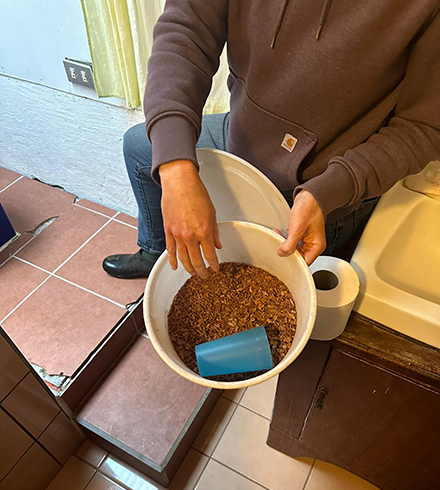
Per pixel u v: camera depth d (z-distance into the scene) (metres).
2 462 0.99
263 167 0.85
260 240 0.67
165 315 0.66
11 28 1.84
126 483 1.20
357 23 0.60
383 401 0.75
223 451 1.27
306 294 0.59
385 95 0.70
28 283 1.46
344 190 0.62
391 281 0.73
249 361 0.60
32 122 1.93
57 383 1.21
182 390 1.29
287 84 0.71
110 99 1.83
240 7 0.71
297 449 1.19
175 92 0.66
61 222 1.65
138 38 1.38
